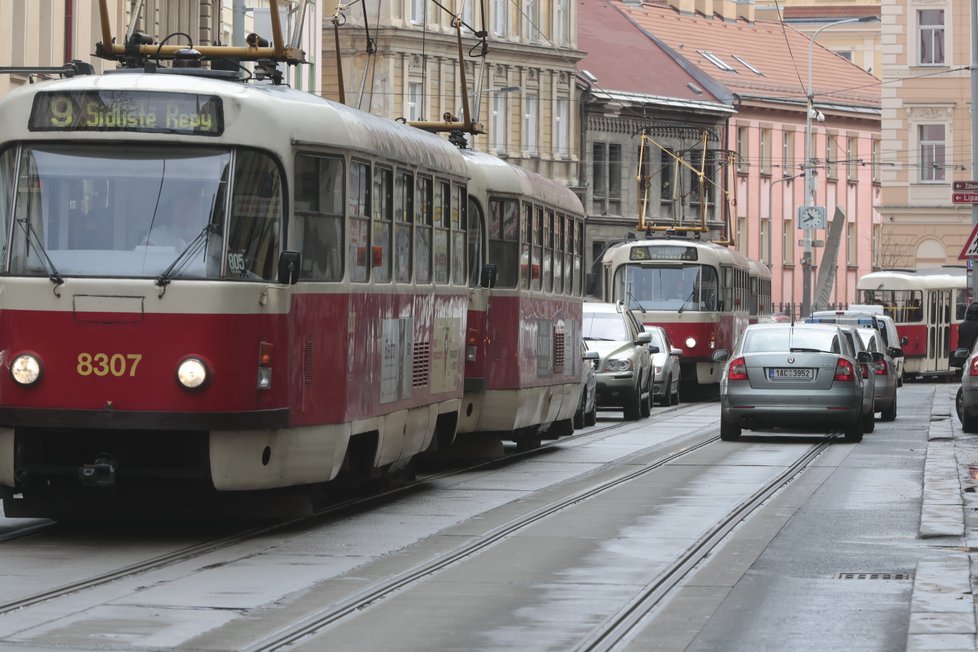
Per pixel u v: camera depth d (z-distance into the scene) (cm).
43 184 2602
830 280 13625
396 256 3180
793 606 2088
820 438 5144
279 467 2669
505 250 4097
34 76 6425
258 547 2600
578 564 2431
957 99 13225
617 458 4384
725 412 4938
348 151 2873
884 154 13388
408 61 12494
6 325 2575
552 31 14112
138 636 1861
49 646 1803
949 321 11350
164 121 2589
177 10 8125
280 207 2656
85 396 2545
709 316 8069
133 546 2600
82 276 2553
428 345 3419
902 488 3553
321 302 2780
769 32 18262
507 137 13612
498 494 3422
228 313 2556
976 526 2834
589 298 8688
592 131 14650
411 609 2056
